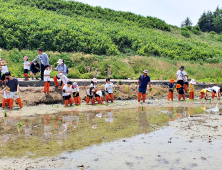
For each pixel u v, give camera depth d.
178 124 5.91
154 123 6.05
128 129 5.39
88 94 10.42
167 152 3.81
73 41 24.17
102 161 3.40
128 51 29.83
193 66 25.50
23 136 4.76
